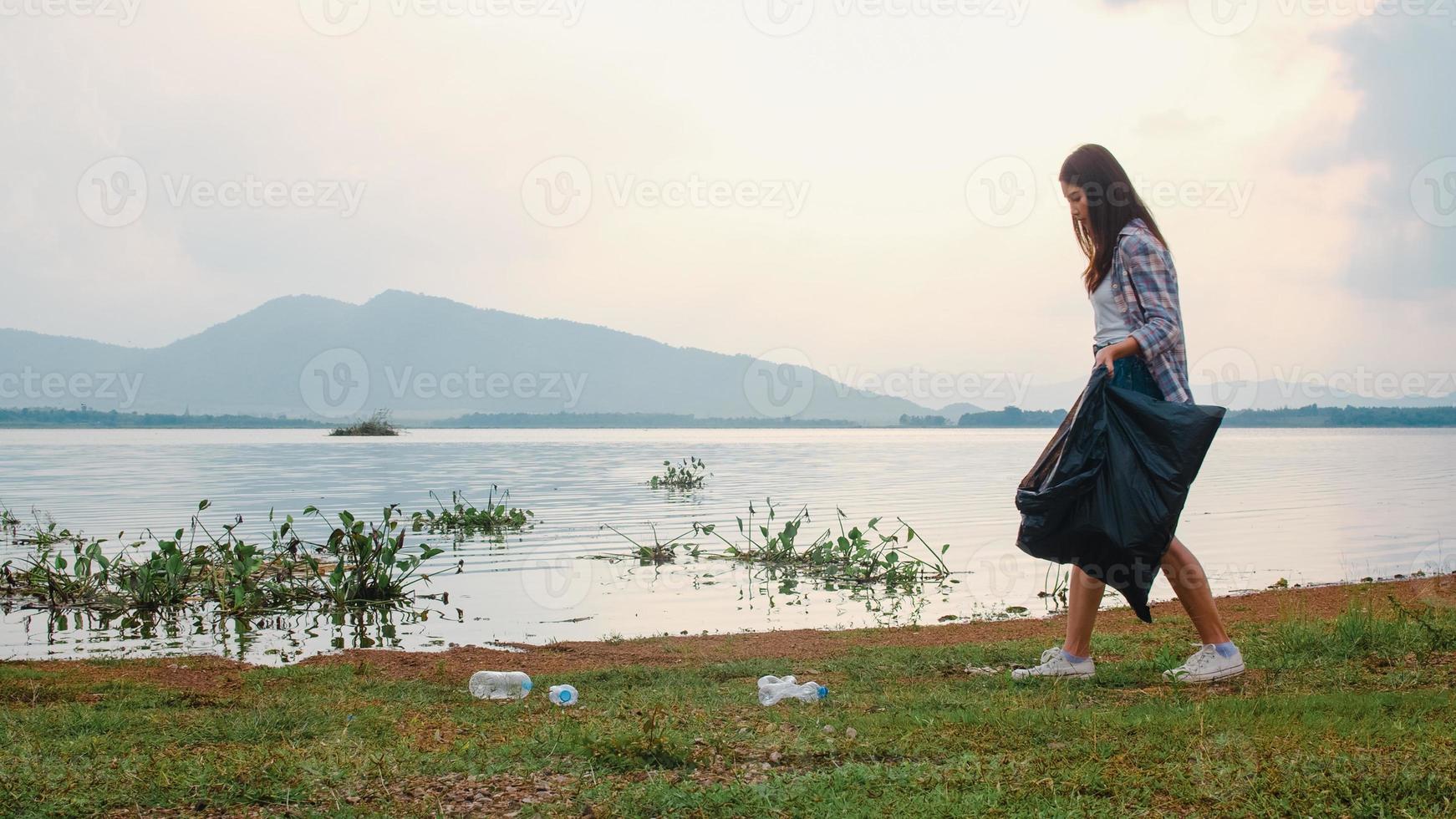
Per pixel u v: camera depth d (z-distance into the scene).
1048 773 3.27
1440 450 52.75
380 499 20.25
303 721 4.45
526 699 5.11
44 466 32.62
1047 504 4.59
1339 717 3.90
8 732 4.17
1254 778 3.08
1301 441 74.44
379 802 3.21
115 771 3.51
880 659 6.10
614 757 3.57
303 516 16.78
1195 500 20.59
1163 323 4.62
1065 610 9.07
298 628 8.59
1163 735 3.68
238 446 54.53
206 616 9.23
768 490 23.38
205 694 5.30
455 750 3.81
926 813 2.93
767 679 5.28
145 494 21.28
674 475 24.80
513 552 13.16
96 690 5.44
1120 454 4.54
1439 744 3.38
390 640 7.91
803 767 3.53
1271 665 5.27
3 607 9.66
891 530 15.23
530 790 3.32
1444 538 13.95
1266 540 13.84
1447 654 5.41
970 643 6.85
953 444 67.31
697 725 4.09
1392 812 2.81
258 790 3.32
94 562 11.94
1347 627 5.86
